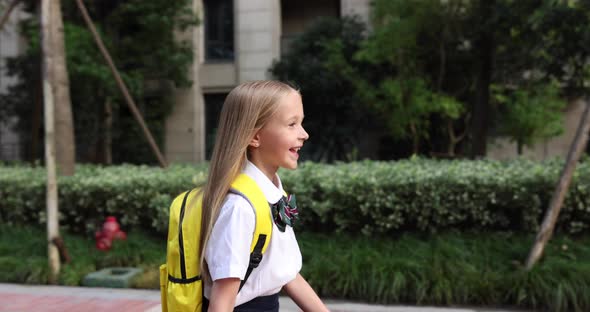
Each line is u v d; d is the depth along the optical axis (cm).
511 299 430
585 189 487
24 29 1307
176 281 137
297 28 1528
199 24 1366
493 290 430
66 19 1283
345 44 1213
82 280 516
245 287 138
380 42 1012
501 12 752
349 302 450
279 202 142
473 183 513
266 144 140
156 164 1486
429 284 443
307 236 547
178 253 137
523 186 508
